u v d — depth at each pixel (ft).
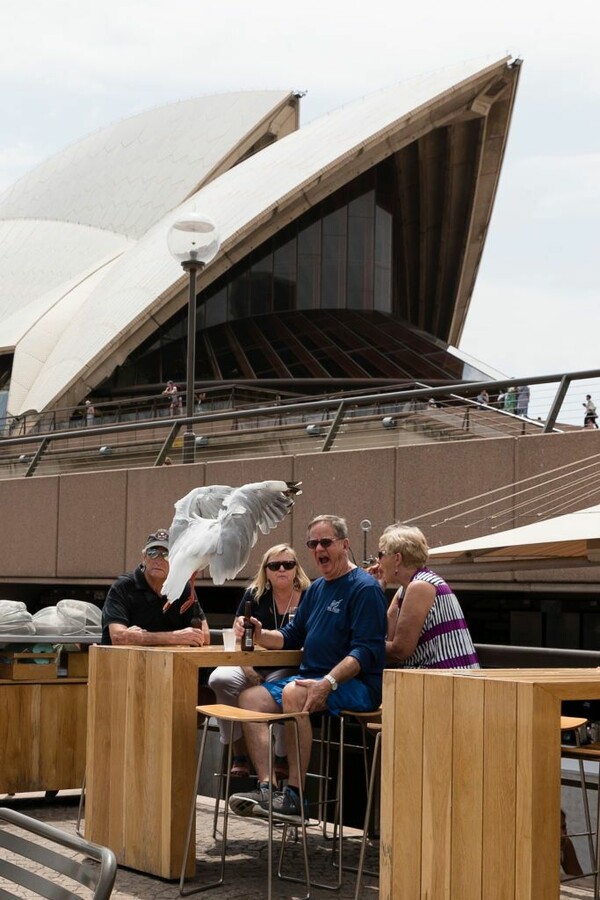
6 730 26.71
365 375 158.51
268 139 234.38
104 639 24.12
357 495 46.50
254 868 20.74
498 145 188.96
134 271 168.86
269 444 51.96
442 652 20.54
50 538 62.80
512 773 13.79
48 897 9.21
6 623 26.86
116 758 21.06
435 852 14.88
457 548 24.75
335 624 20.88
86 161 253.03
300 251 185.47
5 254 242.78
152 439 58.59
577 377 41.65
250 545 20.76
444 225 213.87
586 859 21.02
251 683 23.00
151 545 24.30
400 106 170.09
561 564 29.17
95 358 159.02
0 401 196.24
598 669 16.97
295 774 20.02
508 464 41.14
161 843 19.66
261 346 169.89
